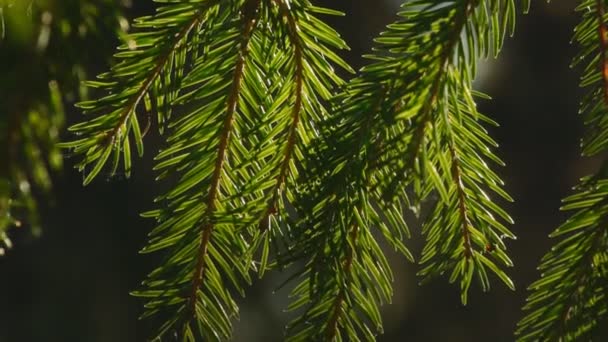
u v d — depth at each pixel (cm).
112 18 92
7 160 90
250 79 111
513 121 639
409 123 107
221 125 112
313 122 111
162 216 112
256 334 523
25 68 89
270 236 111
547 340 112
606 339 111
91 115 111
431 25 106
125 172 111
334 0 470
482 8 108
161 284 113
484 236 112
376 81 107
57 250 548
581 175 634
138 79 109
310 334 112
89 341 545
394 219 111
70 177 530
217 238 113
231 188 113
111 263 553
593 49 114
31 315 547
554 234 112
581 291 112
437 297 593
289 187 111
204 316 113
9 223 94
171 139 112
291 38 110
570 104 638
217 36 110
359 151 108
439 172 111
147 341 113
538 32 637
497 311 592
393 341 592
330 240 110
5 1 90
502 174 638
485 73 612
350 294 112
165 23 109
